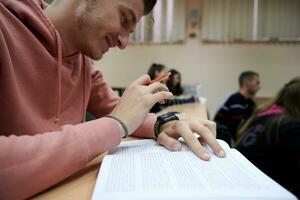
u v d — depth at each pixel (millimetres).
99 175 420
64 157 415
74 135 449
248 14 3891
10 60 556
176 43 4062
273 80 3973
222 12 3943
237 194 343
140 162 484
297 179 1251
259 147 1353
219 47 4031
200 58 4070
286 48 3902
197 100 2682
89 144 454
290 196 339
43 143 410
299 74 3910
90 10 598
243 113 2930
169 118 674
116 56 4188
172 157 512
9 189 358
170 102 2225
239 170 436
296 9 3783
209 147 554
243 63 4012
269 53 3947
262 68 3982
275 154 1308
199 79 4109
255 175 411
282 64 3936
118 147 588
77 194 401
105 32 607
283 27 3842
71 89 728
